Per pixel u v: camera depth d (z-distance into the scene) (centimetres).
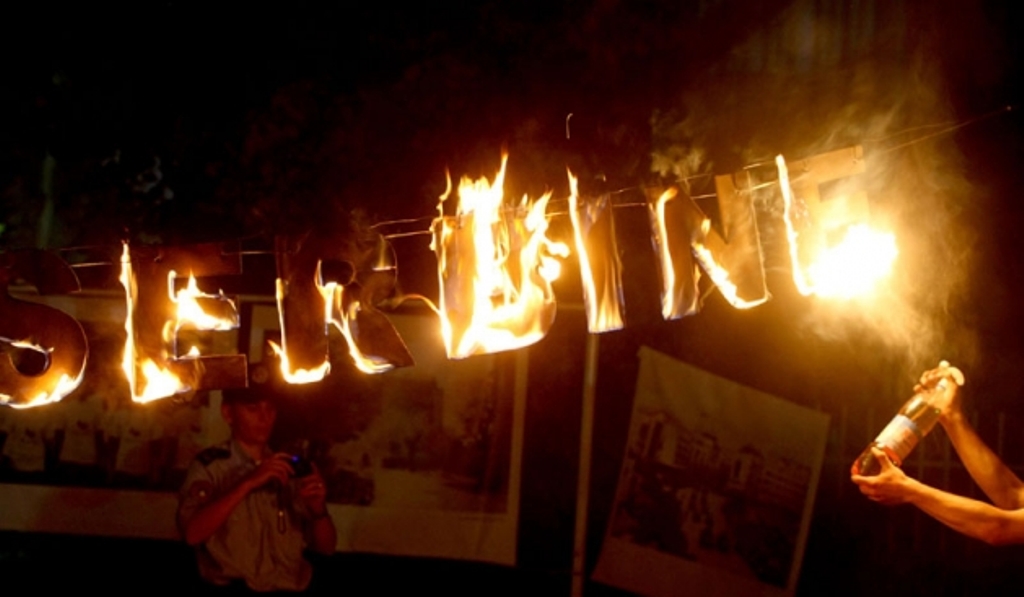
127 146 625
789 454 642
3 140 620
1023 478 674
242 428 532
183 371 361
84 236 626
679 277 354
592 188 606
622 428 650
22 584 617
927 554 671
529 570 638
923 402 372
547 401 636
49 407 592
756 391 645
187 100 625
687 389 643
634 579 631
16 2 616
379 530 605
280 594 527
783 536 638
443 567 639
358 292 369
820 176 350
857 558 670
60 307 586
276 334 593
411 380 611
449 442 610
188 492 520
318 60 620
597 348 601
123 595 620
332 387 609
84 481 592
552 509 636
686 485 638
